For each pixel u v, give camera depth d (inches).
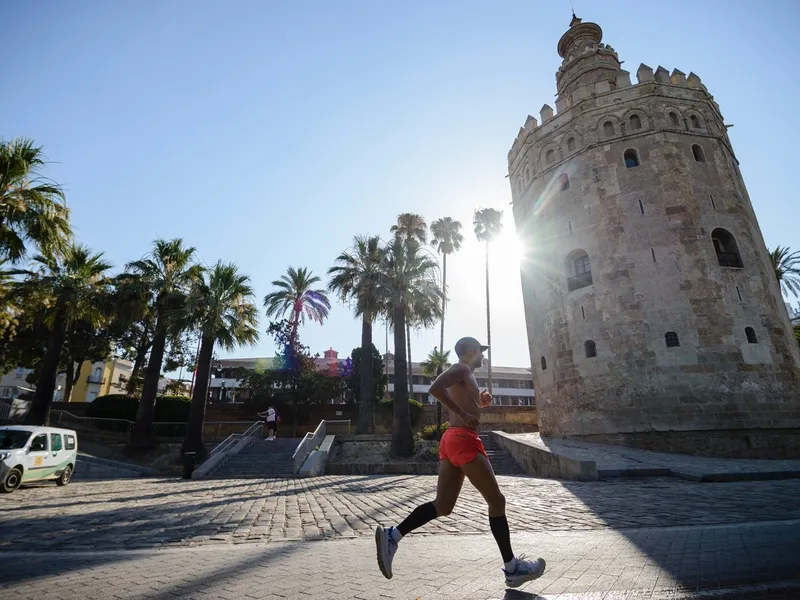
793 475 464.4
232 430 1171.3
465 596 110.8
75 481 632.4
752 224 954.7
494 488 118.3
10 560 167.5
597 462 610.5
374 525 243.0
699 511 259.8
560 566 137.6
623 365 852.0
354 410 1349.7
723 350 799.7
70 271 879.1
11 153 602.5
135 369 1438.2
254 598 114.6
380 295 916.6
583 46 1274.6
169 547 194.1
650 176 913.5
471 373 133.8
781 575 118.3
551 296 1005.8
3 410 985.5
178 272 1005.8
